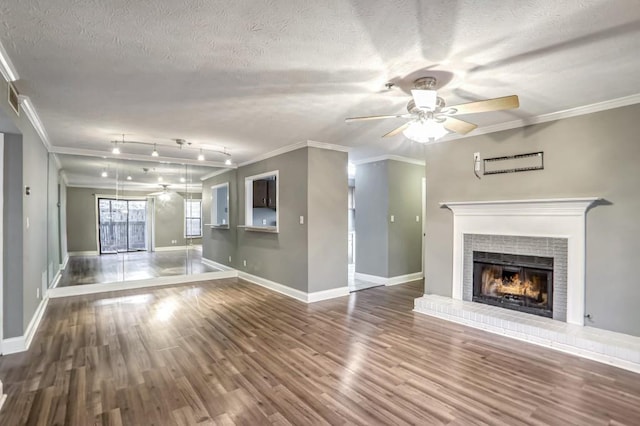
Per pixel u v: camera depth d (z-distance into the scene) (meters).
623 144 3.00
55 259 5.46
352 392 2.41
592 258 3.19
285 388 2.47
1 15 1.68
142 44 2.01
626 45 2.03
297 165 5.05
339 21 1.78
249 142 4.81
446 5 1.64
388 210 5.98
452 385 2.50
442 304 4.07
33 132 3.61
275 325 3.85
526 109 3.28
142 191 6.18
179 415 2.14
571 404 2.25
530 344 3.25
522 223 3.66
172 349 3.17
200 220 6.68
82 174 5.76
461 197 4.23
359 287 5.78
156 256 6.27
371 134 4.33
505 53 2.14
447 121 2.69
